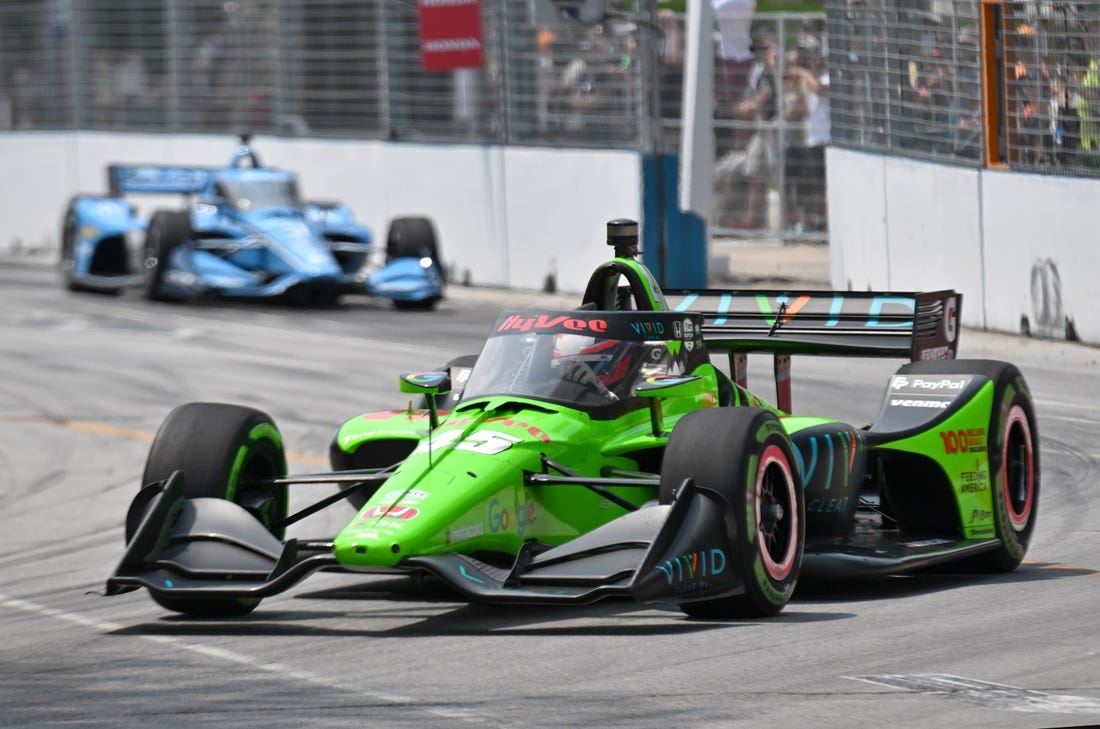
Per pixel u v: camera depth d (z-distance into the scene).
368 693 21.72
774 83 75.19
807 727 19.22
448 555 24.52
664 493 24.78
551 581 24.20
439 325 69.19
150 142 103.56
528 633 25.08
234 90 99.62
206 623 27.25
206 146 100.06
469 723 19.89
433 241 74.81
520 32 79.12
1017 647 23.08
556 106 78.06
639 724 19.58
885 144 65.50
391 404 52.59
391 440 29.80
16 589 31.89
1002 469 29.70
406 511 24.70
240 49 98.88
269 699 21.66
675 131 79.06
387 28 86.88
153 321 74.31
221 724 20.47
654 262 72.06
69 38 108.06
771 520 25.59
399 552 24.05
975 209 58.41
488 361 28.48
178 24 102.00
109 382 59.84
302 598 29.19
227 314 75.69
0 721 21.20
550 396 27.47
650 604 26.94
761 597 25.03
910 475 29.52
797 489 26.22
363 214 89.69
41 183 110.56
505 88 80.12
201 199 78.25
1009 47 57.06
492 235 81.25
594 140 76.31
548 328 28.50
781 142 75.00
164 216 77.44
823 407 47.41
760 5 74.94
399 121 87.12
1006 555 29.62
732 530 24.52
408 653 24.06
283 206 77.00
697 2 64.31
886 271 64.56
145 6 104.00
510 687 21.67
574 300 75.31
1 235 113.25
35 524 39.22
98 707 21.73
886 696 20.52
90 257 83.81
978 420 29.52
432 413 28.41
